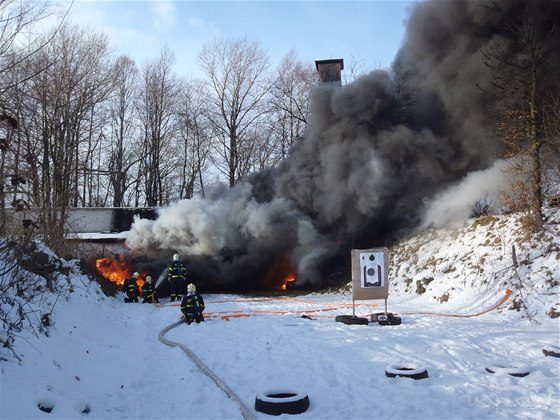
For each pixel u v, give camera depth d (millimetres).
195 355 8352
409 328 10836
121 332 11133
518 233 14750
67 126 22484
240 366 7785
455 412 5371
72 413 5191
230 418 5469
